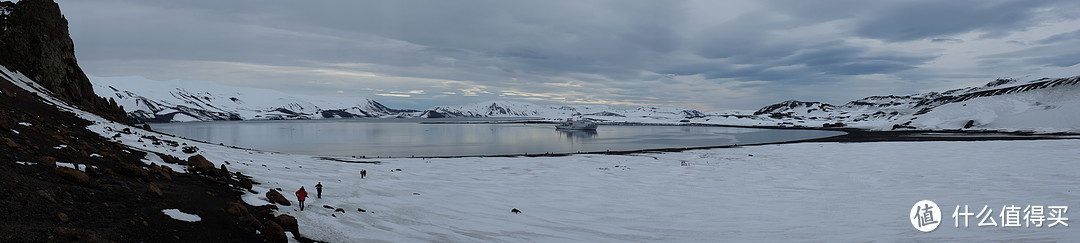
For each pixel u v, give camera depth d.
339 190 20.67
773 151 50.03
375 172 29.59
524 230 16.05
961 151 46.19
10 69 41.03
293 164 30.05
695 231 16.64
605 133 134.25
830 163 39.16
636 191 26.33
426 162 39.00
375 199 19.27
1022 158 39.44
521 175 32.16
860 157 42.88
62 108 33.31
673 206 22.02
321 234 12.27
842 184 28.81
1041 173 31.22
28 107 27.39
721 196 24.88
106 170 13.90
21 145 14.94
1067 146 47.66
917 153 45.41
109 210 10.39
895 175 31.75
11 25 46.22
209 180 16.72
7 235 7.71
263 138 106.50
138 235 9.38
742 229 16.92
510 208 20.36
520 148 74.50
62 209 9.62
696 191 26.47
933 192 25.09
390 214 16.56
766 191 26.53
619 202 22.95
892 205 21.52
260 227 11.56
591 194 25.16
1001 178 29.56
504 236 14.84
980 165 35.94
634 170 35.38
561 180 30.16
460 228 15.47
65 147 17.12
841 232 15.84
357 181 24.39
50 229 8.45
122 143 23.84
